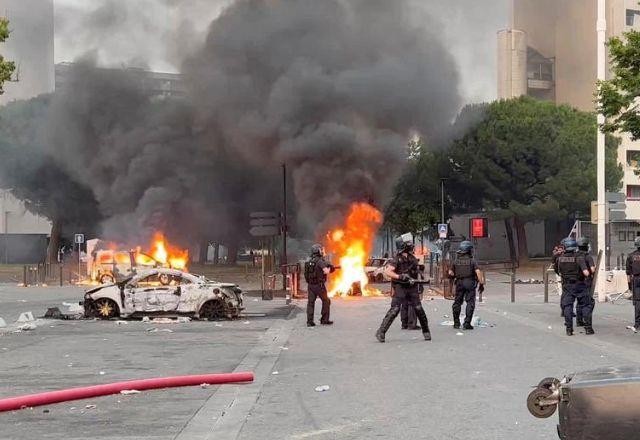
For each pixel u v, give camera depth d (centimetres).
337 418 684
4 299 2541
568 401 411
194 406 744
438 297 2570
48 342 1310
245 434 625
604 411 400
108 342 1310
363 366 1000
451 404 741
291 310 2042
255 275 4506
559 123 5341
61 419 686
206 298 1755
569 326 1365
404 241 1285
